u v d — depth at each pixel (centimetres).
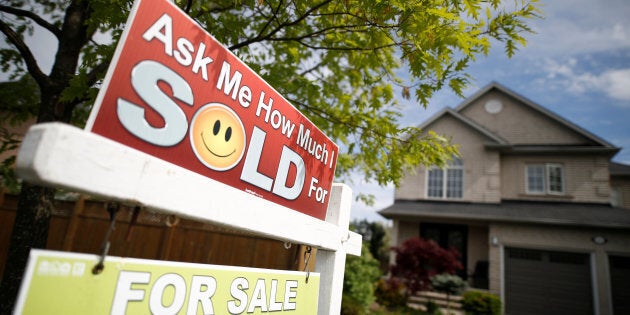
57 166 68
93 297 78
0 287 217
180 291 97
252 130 125
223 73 113
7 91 325
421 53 189
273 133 136
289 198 143
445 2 185
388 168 325
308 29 295
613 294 1136
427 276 1112
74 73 260
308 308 149
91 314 77
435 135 288
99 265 80
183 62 100
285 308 136
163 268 93
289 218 136
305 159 156
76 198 560
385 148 293
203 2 281
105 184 76
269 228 124
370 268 775
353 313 621
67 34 261
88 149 74
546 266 1234
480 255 1411
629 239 1139
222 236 494
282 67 331
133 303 86
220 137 111
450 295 1240
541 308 1198
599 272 1147
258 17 312
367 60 277
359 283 737
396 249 1189
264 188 129
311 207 159
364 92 325
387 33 196
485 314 1096
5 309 212
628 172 1789
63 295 73
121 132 83
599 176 1392
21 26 306
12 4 304
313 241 153
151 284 90
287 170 143
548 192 1448
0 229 544
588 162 1423
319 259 177
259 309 123
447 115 1625
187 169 98
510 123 1622
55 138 69
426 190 1591
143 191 83
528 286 1235
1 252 535
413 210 1440
